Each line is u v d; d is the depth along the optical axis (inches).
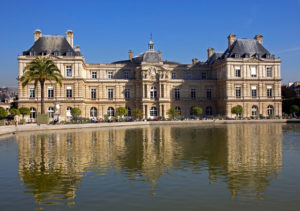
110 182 711.7
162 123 2738.7
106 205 571.2
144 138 1520.7
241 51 3570.4
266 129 2031.3
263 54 3602.4
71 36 3481.8
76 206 567.2
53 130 2053.4
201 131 1913.1
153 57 3639.3
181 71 3917.3
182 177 751.7
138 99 3555.6
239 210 547.2
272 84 3540.8
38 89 3125.0
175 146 1229.1
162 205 570.6
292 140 1400.1
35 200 598.5
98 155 1034.1
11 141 1413.6
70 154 1055.0
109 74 3767.2
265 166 863.1
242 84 3476.9
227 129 2060.8
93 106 3501.5
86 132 1893.5
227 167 852.6
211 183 700.7
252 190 652.7
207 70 3964.1
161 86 3521.2
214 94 3757.4
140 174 780.6
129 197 612.1
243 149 1146.7
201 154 1044.5
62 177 756.0
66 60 3171.8
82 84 3248.0
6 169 839.7
